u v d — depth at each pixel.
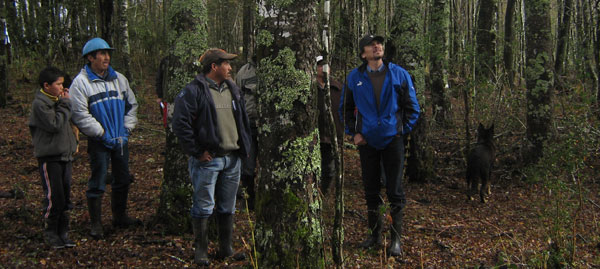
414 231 4.48
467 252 3.91
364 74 3.74
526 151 6.31
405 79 3.69
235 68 16.14
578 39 9.64
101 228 4.00
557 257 3.45
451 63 9.39
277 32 2.64
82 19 12.24
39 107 3.49
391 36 6.16
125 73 12.12
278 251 2.71
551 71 6.13
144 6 24.20
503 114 8.16
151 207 4.95
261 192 2.77
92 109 3.79
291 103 2.65
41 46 10.93
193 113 3.26
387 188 3.79
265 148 2.74
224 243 3.60
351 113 3.91
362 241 4.09
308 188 2.74
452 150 7.57
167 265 3.43
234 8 21.20
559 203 3.93
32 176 6.14
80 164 6.84
